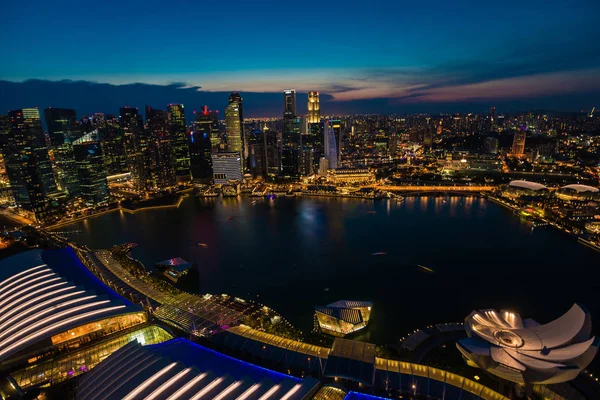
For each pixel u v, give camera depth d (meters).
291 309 189.25
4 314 134.75
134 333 140.88
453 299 192.88
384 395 107.75
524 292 199.38
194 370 96.38
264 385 92.94
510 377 106.44
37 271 165.62
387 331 163.75
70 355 125.25
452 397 106.50
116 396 87.44
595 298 191.12
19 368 118.38
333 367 111.88
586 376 123.19
